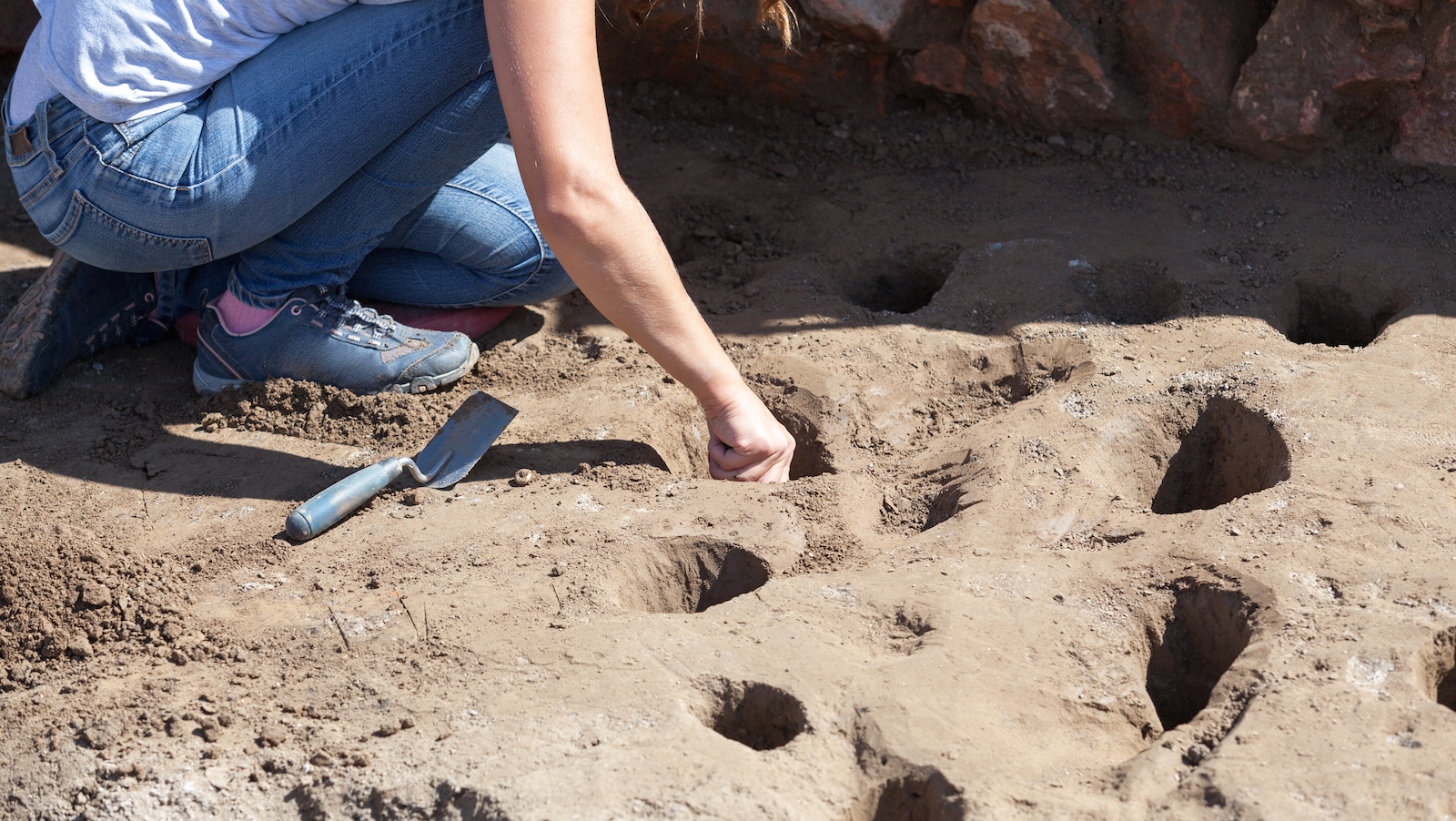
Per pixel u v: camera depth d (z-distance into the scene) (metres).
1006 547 2.11
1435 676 1.73
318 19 2.38
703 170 3.83
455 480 2.43
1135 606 1.93
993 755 1.62
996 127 3.92
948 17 3.77
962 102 3.95
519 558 2.16
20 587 2.06
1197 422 2.52
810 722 1.69
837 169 3.86
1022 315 2.98
